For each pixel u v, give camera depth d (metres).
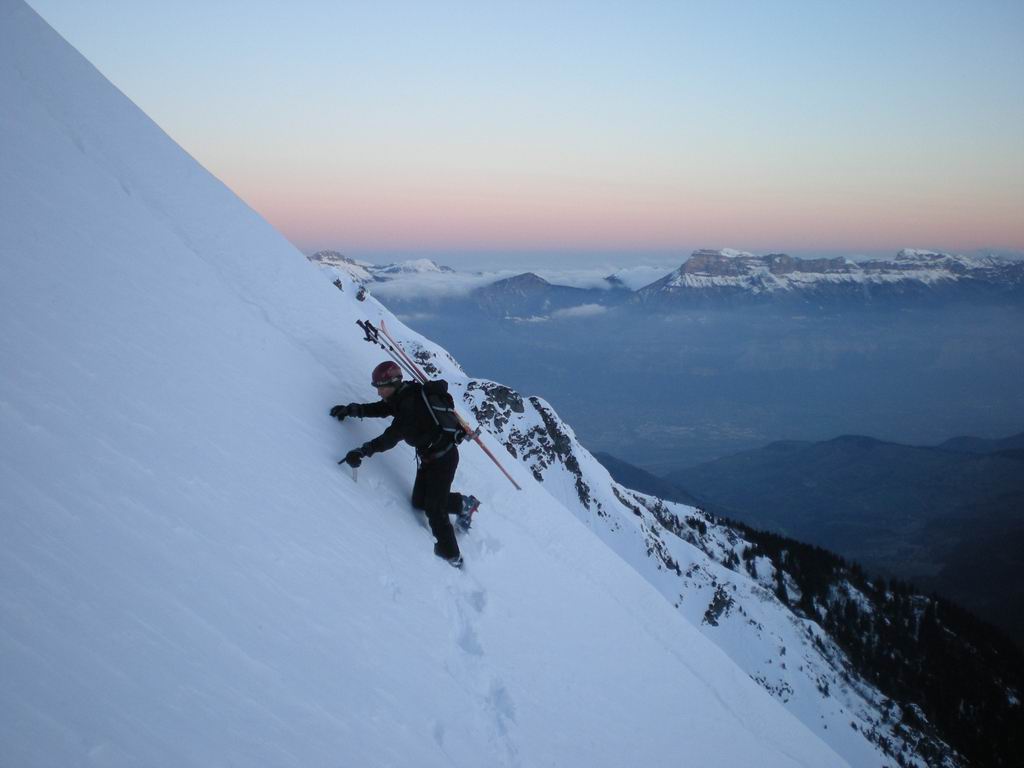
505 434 58.09
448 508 7.04
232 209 8.80
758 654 61.91
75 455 3.81
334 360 7.87
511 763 5.02
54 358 4.41
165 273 6.55
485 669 5.80
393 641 5.04
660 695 8.16
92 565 3.27
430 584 6.16
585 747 6.03
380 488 6.79
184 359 5.64
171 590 3.57
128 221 6.71
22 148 6.26
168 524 3.97
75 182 6.51
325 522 5.48
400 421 6.38
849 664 77.75
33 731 2.33
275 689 3.61
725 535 105.75
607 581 9.75
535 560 8.48
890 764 58.22
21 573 2.90
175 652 3.23
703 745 7.91
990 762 74.00
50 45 8.12
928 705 81.88
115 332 5.19
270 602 4.19
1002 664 98.56
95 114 7.90
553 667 6.76
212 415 5.31
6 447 3.48
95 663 2.82
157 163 8.20
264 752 3.16
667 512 104.25
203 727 2.99
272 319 7.62
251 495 4.93
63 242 5.62
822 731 56.22
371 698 4.27
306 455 6.06
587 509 59.16
